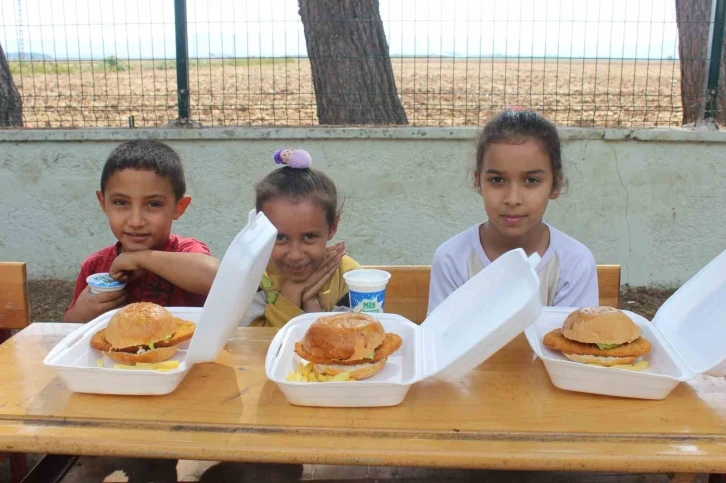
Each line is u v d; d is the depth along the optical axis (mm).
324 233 2172
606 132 4387
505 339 1260
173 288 2273
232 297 1291
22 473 2277
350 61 4719
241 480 2045
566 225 4555
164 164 2143
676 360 1388
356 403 1315
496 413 1300
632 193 4488
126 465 2137
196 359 1352
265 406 1330
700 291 1553
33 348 1641
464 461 1157
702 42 4566
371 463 1166
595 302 2096
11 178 4617
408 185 4520
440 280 2188
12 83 4988
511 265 1427
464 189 4500
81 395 1375
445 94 5113
